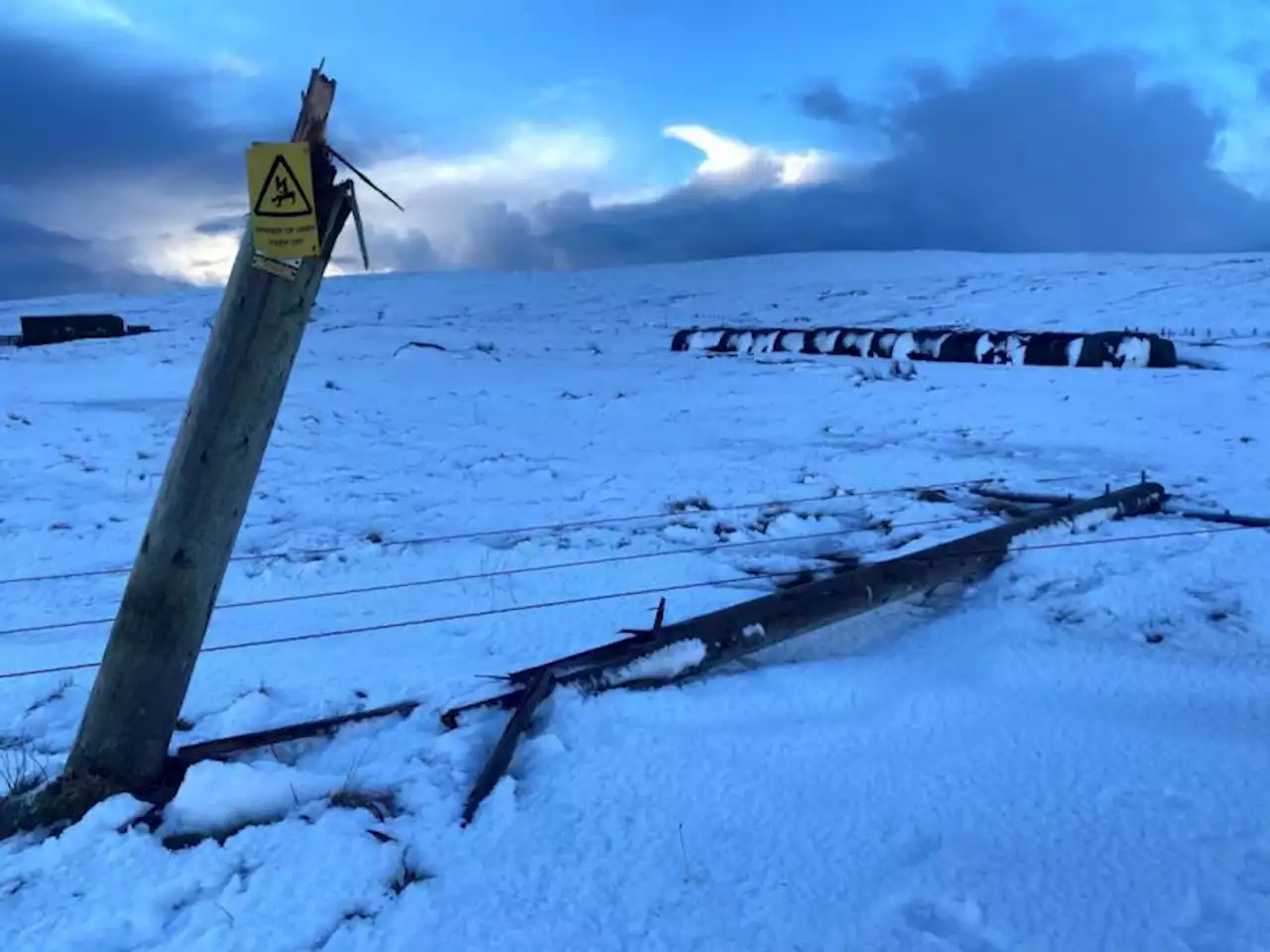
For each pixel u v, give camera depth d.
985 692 4.65
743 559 7.23
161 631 3.34
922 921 2.87
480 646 5.38
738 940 2.81
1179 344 19.23
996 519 8.29
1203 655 5.20
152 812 3.38
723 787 3.68
